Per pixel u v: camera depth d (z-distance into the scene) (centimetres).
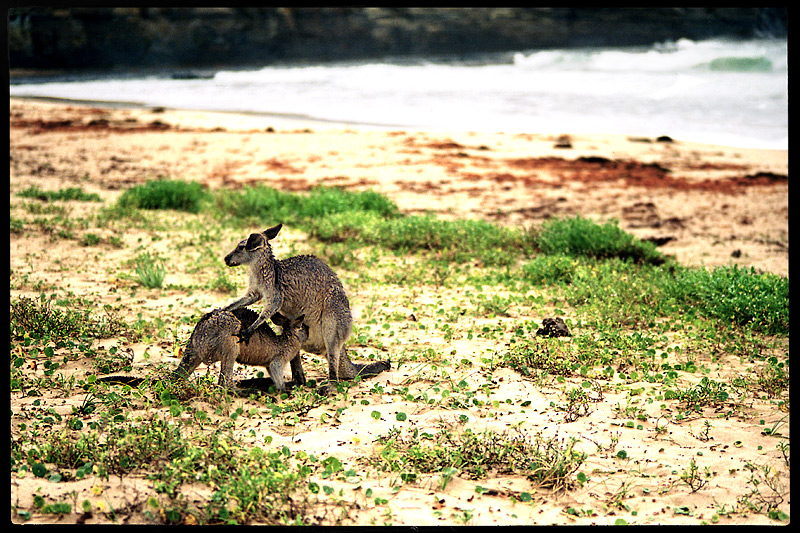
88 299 896
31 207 1373
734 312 942
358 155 2238
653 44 6134
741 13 6056
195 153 2278
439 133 2622
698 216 1628
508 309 947
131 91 4369
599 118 3000
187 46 6066
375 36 6378
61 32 5762
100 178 1916
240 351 630
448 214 1608
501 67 5150
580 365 745
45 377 632
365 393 657
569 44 6344
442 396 638
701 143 2478
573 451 537
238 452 502
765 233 1498
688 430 607
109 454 489
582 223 1303
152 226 1340
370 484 488
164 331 777
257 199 1505
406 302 954
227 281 984
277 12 6225
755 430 609
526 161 2188
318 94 4031
